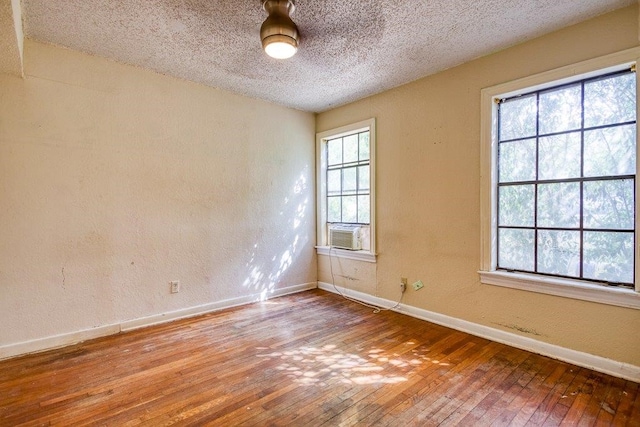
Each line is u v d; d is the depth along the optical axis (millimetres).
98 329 2742
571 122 2309
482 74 2684
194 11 2062
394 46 2512
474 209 2756
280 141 3936
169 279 3123
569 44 2242
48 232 2518
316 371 2174
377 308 3482
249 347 2541
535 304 2428
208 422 1664
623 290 2045
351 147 3949
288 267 4051
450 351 2463
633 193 2066
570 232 2316
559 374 2117
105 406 1793
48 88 2494
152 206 3010
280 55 2068
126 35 2365
